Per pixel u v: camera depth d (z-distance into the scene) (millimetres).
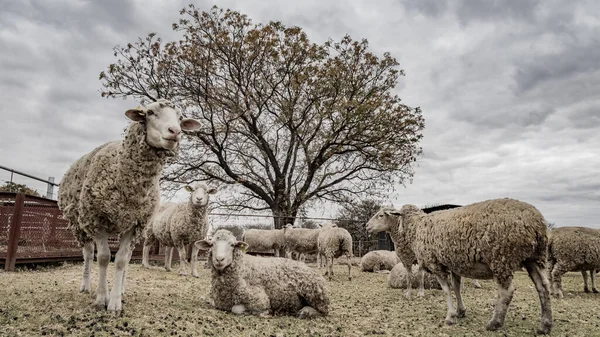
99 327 4148
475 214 5293
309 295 5824
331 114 21500
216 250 5539
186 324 4684
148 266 11617
